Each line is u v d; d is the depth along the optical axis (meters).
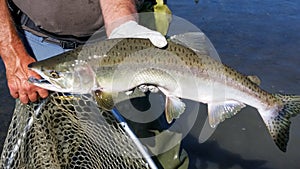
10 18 0.63
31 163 0.66
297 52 1.58
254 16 1.86
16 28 0.68
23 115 0.66
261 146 1.06
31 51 0.71
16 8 0.70
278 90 1.35
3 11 0.62
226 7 1.92
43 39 0.70
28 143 0.66
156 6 0.68
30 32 0.70
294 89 1.36
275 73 1.43
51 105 0.66
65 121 0.67
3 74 1.34
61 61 0.59
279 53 1.57
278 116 0.69
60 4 0.65
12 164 0.65
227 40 1.65
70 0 0.65
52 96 0.66
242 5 1.95
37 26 0.69
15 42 0.62
